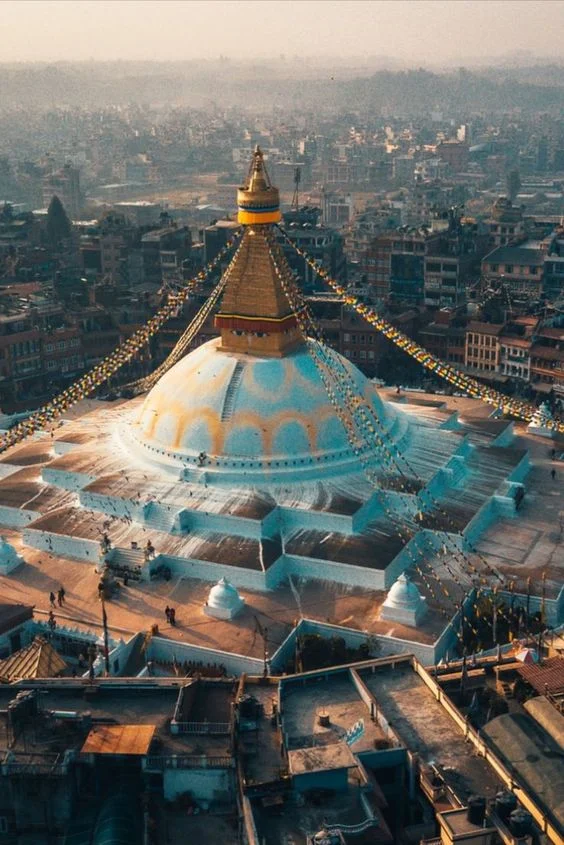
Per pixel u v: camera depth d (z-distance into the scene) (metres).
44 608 101.12
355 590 102.50
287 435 116.88
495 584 103.19
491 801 59.78
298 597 101.81
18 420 153.75
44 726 65.38
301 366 121.00
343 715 69.25
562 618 101.19
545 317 183.75
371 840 57.31
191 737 65.19
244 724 66.81
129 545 108.12
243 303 121.44
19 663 85.12
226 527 109.44
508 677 75.25
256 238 120.25
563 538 112.75
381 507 113.81
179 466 117.56
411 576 104.75
